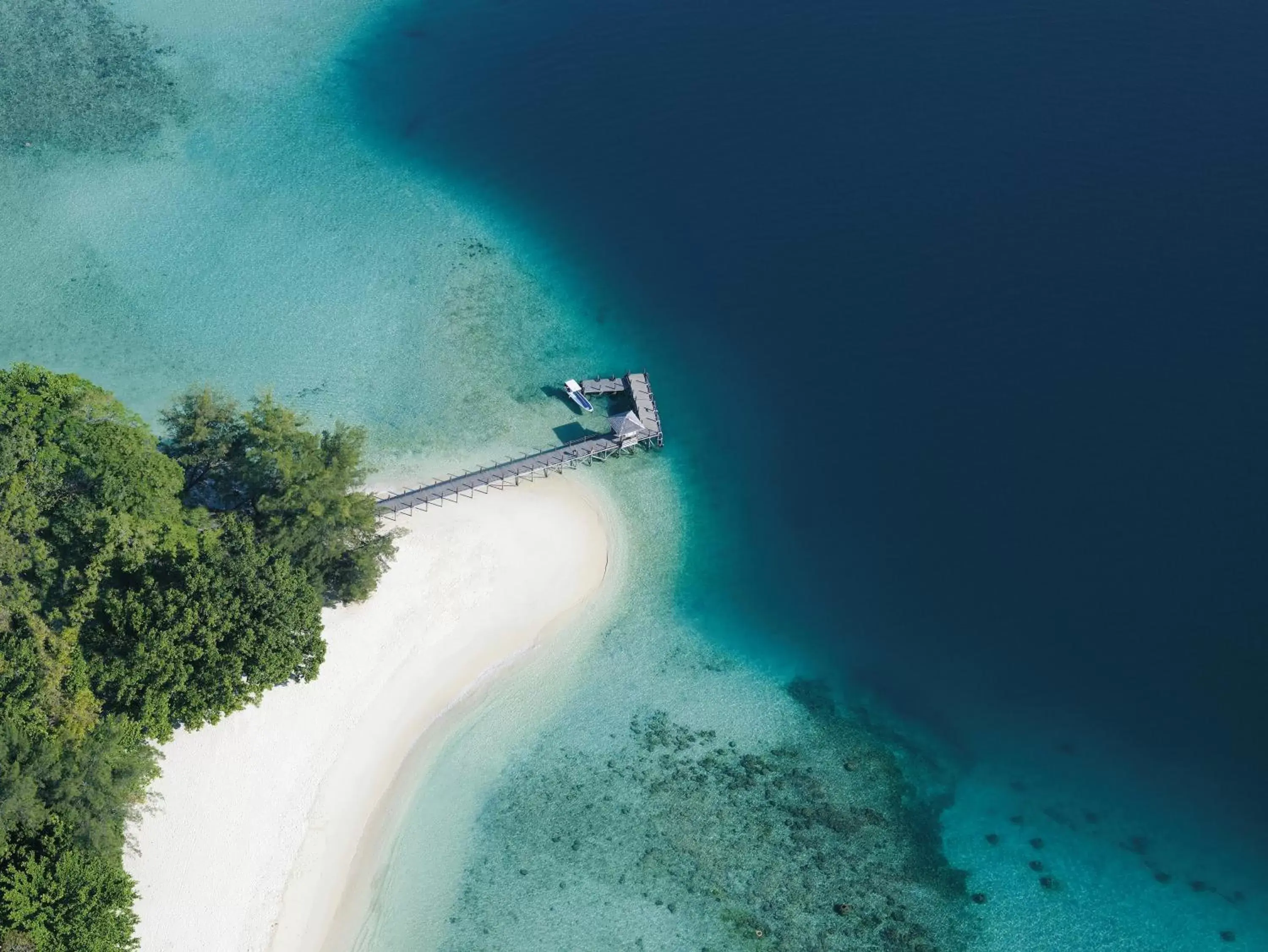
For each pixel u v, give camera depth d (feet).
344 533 208.64
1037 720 217.56
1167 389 274.16
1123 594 234.99
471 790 197.16
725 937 180.86
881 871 192.85
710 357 286.66
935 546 246.47
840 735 213.66
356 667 209.15
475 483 241.35
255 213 308.40
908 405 275.39
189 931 172.65
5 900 151.64
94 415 206.08
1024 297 298.56
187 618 182.70
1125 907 191.31
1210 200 324.39
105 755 167.12
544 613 225.97
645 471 258.98
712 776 203.31
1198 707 218.38
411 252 303.68
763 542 246.88
